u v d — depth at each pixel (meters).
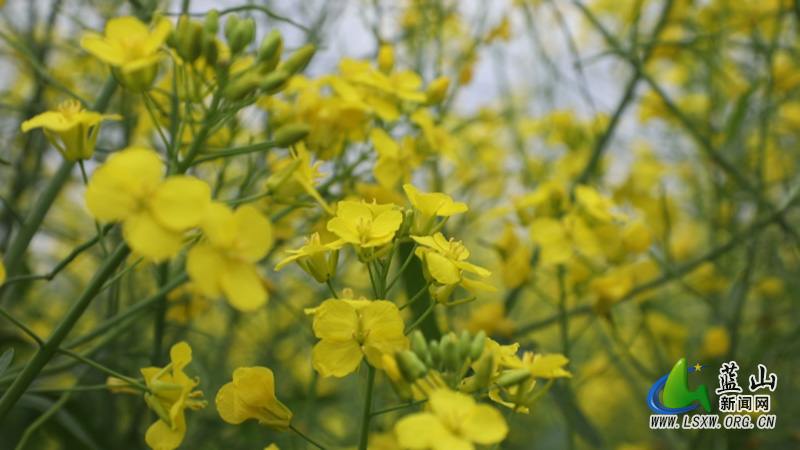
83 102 0.29
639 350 0.57
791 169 0.54
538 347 0.36
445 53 0.48
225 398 0.24
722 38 0.46
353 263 0.42
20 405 0.32
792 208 0.45
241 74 0.26
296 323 0.44
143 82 0.25
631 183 0.45
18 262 0.28
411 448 0.21
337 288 0.41
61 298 0.51
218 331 0.51
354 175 0.34
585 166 0.49
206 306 0.40
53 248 0.48
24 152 0.41
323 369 0.23
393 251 0.24
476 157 0.52
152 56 0.25
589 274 0.38
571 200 0.43
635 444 0.56
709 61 0.46
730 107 0.50
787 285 0.52
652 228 0.45
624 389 0.60
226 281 0.22
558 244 0.36
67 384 0.38
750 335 0.55
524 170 0.53
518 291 0.39
